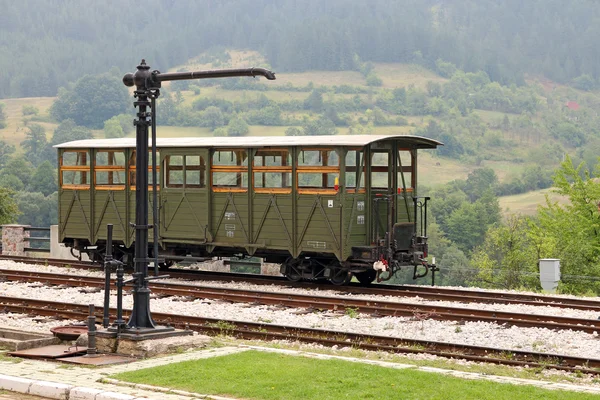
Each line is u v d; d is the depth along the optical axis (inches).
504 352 487.2
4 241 1167.0
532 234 1397.6
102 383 373.7
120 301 461.1
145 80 465.4
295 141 796.0
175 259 880.9
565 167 1460.4
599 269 1263.5
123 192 904.9
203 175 854.5
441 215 3976.4
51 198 3371.1
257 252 850.1
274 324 585.3
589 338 542.0
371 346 513.7
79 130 6555.1
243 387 364.5
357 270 789.2
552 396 357.1
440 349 508.4
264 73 444.5
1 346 473.1
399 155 819.4
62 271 936.3
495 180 6146.7
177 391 358.6
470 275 1707.7
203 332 567.5
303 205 789.9
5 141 6845.5
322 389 362.0
